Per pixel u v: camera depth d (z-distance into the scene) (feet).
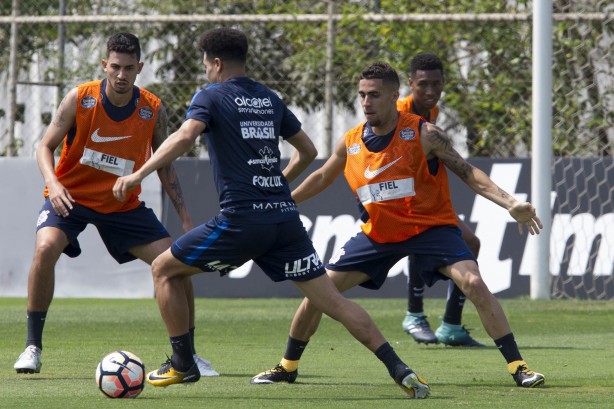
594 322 117.70
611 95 146.92
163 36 161.58
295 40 152.05
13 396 64.03
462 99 150.51
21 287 150.10
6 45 169.37
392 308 133.28
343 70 149.59
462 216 139.33
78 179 79.41
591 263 136.26
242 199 63.72
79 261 149.79
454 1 154.61
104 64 79.00
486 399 62.75
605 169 136.98
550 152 133.80
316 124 155.02
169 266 65.51
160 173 81.92
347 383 71.41
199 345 98.02
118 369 62.90
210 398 63.41
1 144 167.43
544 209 134.00
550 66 133.69
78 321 119.85
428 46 148.77
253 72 155.94
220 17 151.43
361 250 75.66
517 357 70.03
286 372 71.36
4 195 150.71
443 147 73.31
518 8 155.84
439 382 72.08
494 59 149.18
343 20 146.72
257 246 64.03
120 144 79.36
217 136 64.18
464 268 71.82
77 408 58.75
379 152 74.59
